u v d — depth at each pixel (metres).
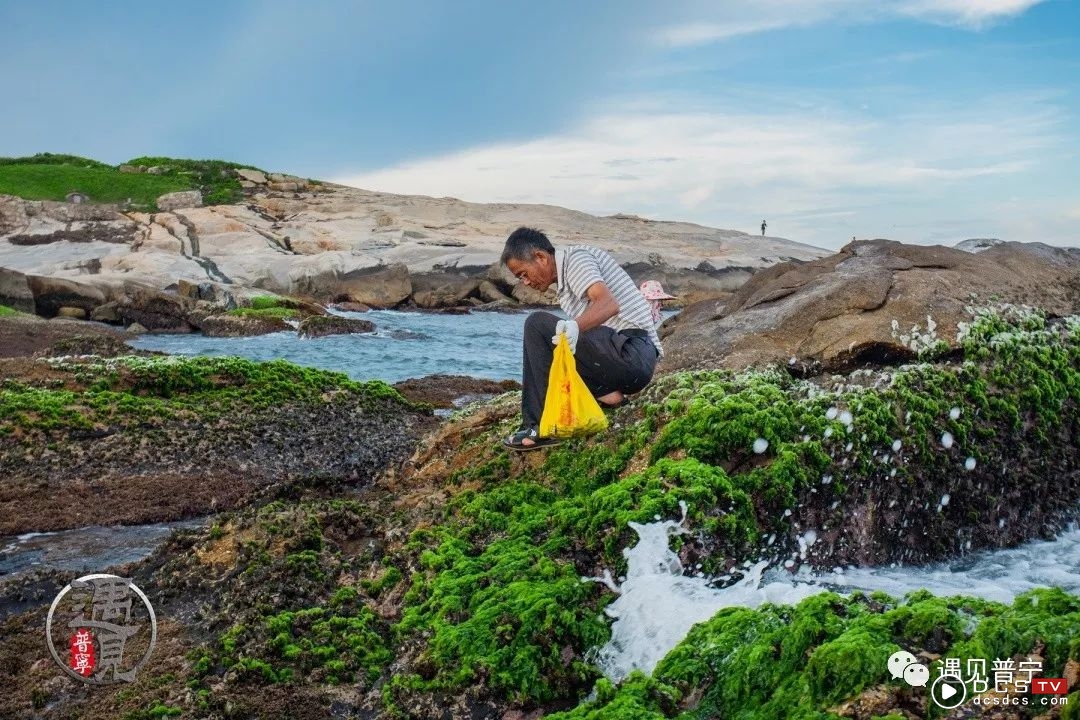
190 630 5.27
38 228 48.03
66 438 9.36
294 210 61.72
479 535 5.71
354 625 5.05
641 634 4.58
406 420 11.30
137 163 69.62
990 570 5.73
